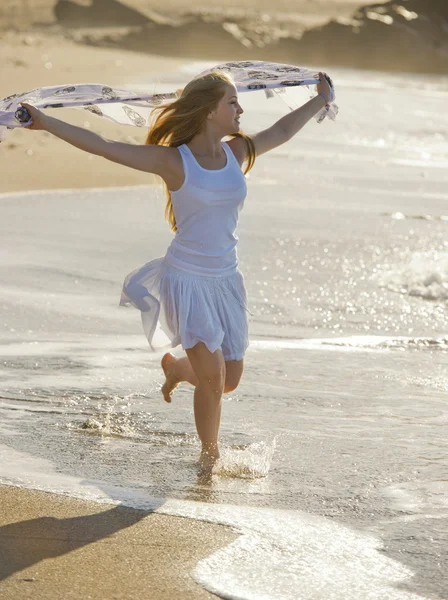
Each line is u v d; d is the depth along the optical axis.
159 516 8.87
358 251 25.42
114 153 9.80
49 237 25.19
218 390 10.30
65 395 13.05
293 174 42.81
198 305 10.17
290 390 13.59
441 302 20.34
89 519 8.73
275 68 11.71
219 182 10.06
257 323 18.09
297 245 25.78
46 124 9.62
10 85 81.94
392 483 10.02
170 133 10.23
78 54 158.00
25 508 8.94
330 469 10.43
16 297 18.94
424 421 12.30
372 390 13.73
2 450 10.71
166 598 7.18
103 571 7.62
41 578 7.46
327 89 11.79
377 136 66.06
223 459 10.59
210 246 10.18
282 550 8.17
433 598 7.36
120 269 21.98
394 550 8.26
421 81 181.00
